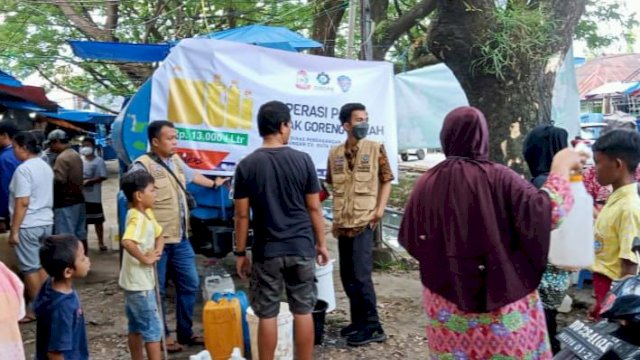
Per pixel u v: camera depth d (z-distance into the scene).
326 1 11.88
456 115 2.53
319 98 5.71
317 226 4.12
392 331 5.16
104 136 27.44
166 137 4.62
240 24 15.07
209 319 4.29
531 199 2.33
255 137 5.44
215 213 5.61
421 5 10.77
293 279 4.01
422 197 2.58
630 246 2.99
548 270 3.42
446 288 2.52
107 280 7.03
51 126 21.05
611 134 3.10
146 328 4.16
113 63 12.17
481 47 7.07
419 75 7.36
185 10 14.63
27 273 5.53
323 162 5.75
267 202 3.91
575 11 7.55
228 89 5.35
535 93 7.32
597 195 4.59
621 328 2.32
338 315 5.60
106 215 12.50
